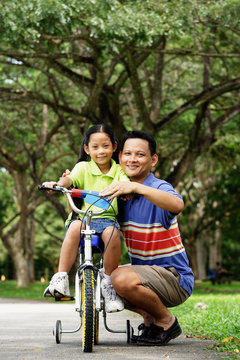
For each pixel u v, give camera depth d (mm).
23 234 32375
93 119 20219
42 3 13086
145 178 5781
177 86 24297
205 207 34250
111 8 13883
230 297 16844
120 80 20094
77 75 19375
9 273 54031
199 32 16672
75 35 16422
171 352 5262
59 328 6121
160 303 5648
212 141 22672
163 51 17156
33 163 25359
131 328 6070
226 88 20359
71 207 5281
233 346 5500
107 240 5340
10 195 42188
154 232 5703
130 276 5441
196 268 38500
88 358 4875
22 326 8727
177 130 25578
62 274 5309
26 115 26609
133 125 22469
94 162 5668
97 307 5250
